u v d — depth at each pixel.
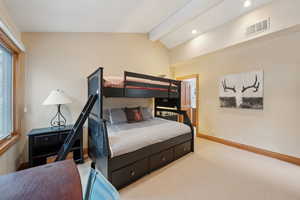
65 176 0.90
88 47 3.13
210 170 2.32
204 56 3.76
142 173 2.11
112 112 3.08
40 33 2.69
